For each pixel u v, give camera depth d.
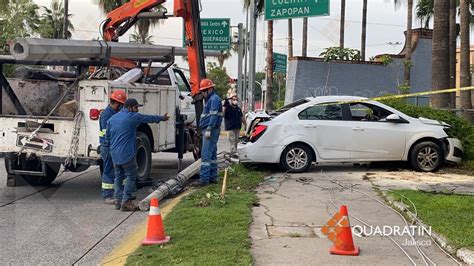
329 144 10.91
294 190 9.06
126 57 10.22
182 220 6.89
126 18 11.69
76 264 5.61
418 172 11.04
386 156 11.01
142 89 9.84
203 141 9.66
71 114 9.20
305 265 5.27
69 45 8.52
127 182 8.12
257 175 10.55
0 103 9.55
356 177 10.36
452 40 20.25
